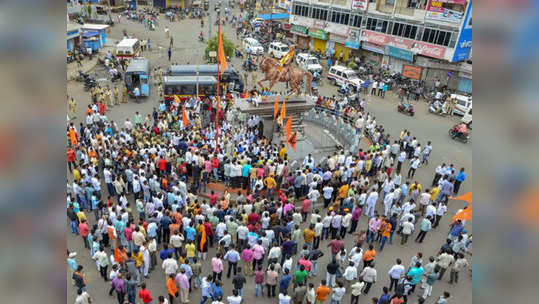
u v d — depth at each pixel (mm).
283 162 19062
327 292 11867
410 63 39906
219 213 15016
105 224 14531
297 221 15047
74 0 50062
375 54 43906
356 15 43500
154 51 48500
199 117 26188
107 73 38531
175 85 30141
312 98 27922
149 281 13602
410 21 37969
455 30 34406
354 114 28672
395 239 16625
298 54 43781
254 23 62094
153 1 78875
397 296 11406
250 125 26188
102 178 20109
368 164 19859
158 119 25625
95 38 43375
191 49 50812
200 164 18656
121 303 12242
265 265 14578
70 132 20109
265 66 24250
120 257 12977
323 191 18234
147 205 15523
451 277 14094
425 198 17297
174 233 14102
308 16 49594
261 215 15781
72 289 12734
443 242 16547
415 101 36438
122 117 28547
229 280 13820
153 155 18844
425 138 27844
